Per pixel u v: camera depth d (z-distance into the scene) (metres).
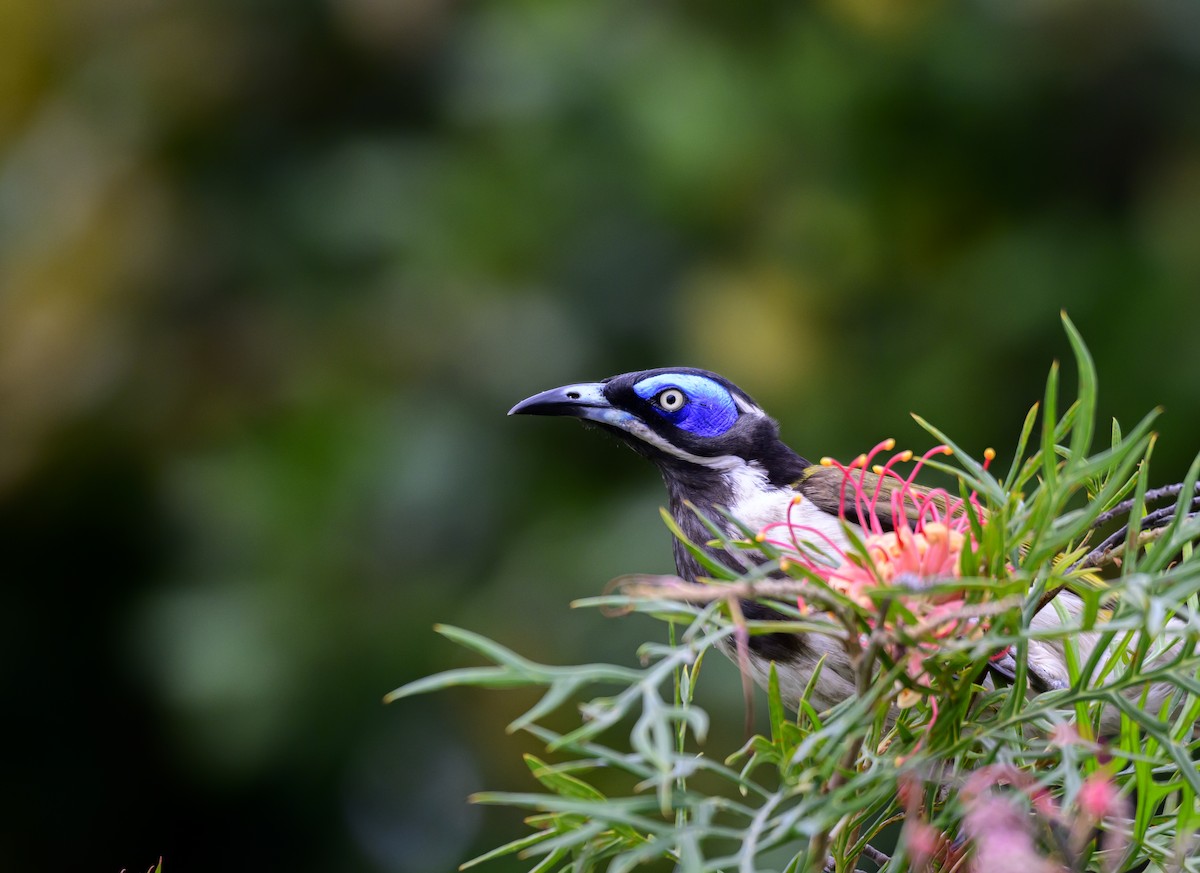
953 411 11.22
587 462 11.48
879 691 3.63
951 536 4.08
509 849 4.03
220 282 12.16
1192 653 3.71
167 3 12.62
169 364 12.01
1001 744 3.83
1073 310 11.19
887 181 11.95
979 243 11.88
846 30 11.84
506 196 11.97
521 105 11.97
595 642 10.59
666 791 3.12
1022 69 11.66
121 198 12.23
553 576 10.82
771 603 3.87
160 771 12.16
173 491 11.71
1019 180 11.90
